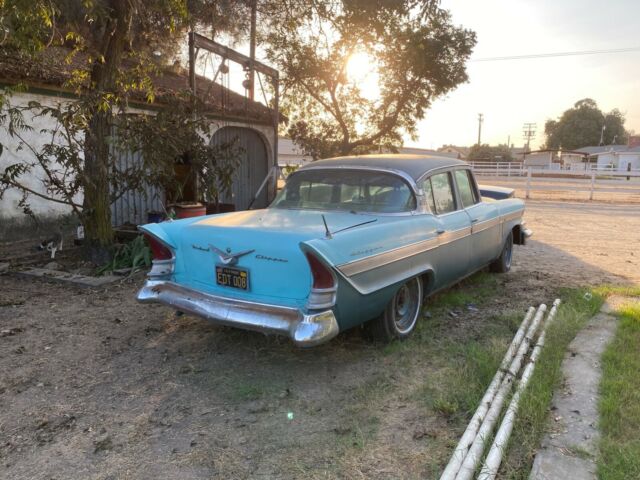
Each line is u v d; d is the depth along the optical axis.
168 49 10.95
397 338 4.15
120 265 6.44
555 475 2.41
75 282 5.83
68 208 8.22
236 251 3.53
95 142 6.29
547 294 5.65
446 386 3.42
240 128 12.12
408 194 4.34
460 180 5.28
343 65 13.59
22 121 6.11
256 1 10.59
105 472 2.57
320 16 8.91
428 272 4.34
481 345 4.12
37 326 4.58
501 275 6.54
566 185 20.03
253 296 3.49
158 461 2.66
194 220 4.16
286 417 3.09
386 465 2.60
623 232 10.45
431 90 14.10
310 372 3.69
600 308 4.96
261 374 3.67
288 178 4.85
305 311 3.21
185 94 7.21
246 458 2.68
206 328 4.56
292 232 3.44
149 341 4.27
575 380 3.36
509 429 2.73
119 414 3.13
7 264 6.59
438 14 7.64
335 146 15.26
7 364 3.80
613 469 2.44
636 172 18.39
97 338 4.33
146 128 6.32
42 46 5.70
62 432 2.93
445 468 2.51
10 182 6.40
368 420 3.04
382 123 14.99
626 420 2.86
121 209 9.09
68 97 7.98
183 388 3.46
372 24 8.66
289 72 13.86
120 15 6.37
